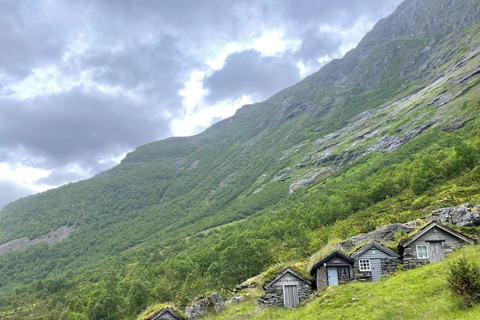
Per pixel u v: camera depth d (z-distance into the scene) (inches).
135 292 3373.5
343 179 7450.8
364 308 885.8
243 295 1493.6
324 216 4008.4
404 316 756.6
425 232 1197.7
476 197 1877.5
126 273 6722.4
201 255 4505.4
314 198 6397.6
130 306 3294.8
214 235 7623.0
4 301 6127.0
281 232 4429.1
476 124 5772.6
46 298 6082.7
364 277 1239.5
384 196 3988.7
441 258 1149.7
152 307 1353.3
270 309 1202.6
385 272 1224.8
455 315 668.1
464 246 1125.7
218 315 1337.4
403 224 1566.2
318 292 1178.0
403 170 4566.9
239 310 1306.6
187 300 1568.7
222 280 2527.1
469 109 6860.2
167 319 1218.6
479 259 881.5
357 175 6860.2
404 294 877.8
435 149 5280.5
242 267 2404.0
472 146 3518.7
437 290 821.2
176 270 4485.7
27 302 6043.3
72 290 6259.8
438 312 709.9
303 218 4709.6
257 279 1711.4
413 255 1193.4
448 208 1422.2
